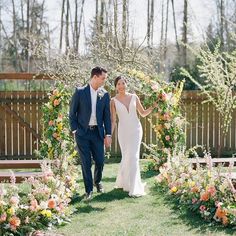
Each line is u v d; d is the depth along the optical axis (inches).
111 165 398.9
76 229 206.7
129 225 211.2
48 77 436.5
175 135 347.6
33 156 442.6
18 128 442.3
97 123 261.1
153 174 340.8
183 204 241.9
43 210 205.3
